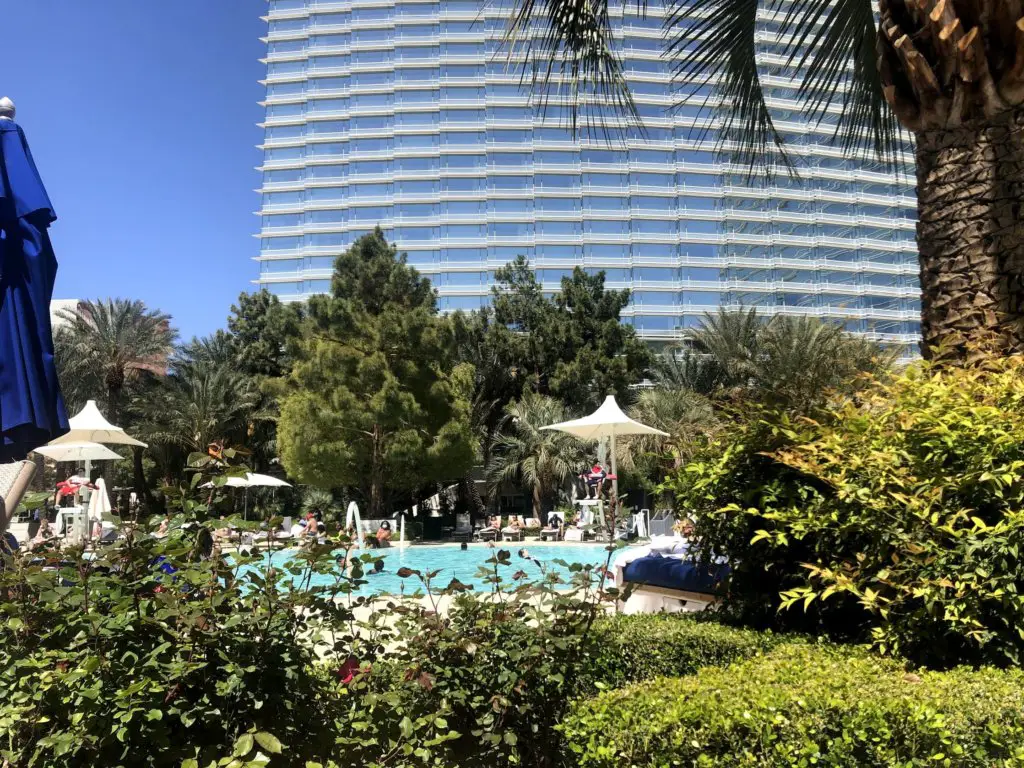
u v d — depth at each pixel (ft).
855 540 9.43
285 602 7.57
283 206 210.18
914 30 13.37
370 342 83.92
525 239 201.26
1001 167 12.53
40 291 9.96
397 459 80.89
